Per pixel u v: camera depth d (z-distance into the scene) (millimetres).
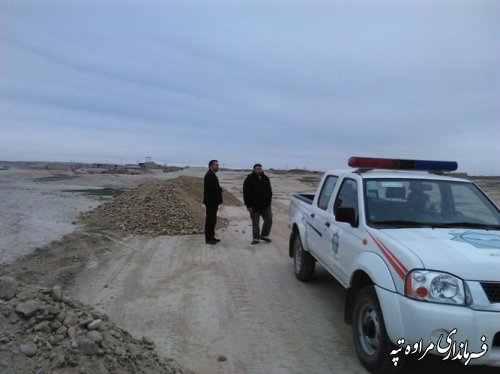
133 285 7508
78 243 10266
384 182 5723
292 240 8586
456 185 5855
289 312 6379
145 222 12852
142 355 4312
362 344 4719
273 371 4633
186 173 58094
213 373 4566
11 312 4234
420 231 4840
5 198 20188
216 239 11281
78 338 4000
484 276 3898
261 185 11391
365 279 4961
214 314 6234
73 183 34094
